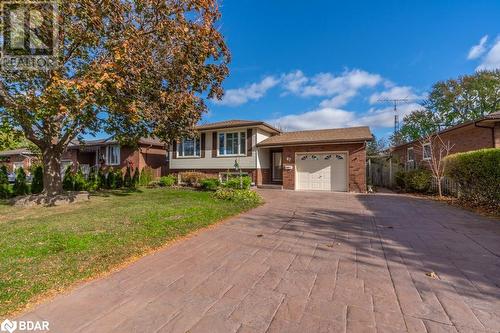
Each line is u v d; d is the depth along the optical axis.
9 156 25.89
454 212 7.50
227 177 16.23
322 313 2.40
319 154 14.95
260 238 4.95
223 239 4.89
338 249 4.29
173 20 6.98
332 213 7.51
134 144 12.17
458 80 27.77
